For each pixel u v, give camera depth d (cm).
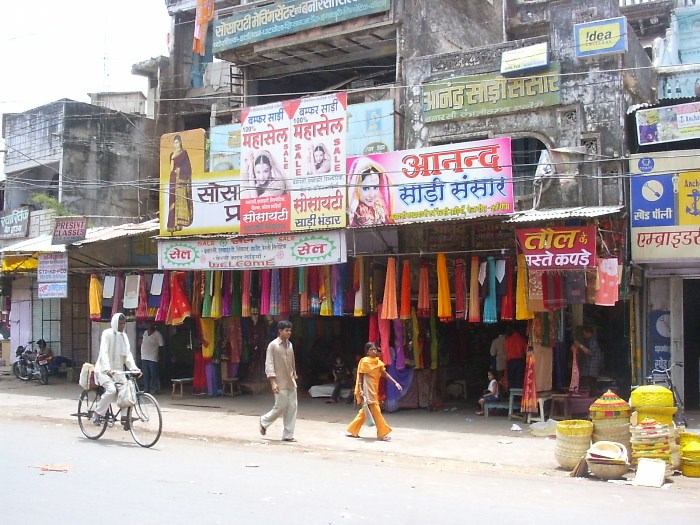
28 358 2155
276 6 1783
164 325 2012
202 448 1097
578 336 1406
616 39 1302
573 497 778
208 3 2144
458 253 1352
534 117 1390
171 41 2542
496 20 2141
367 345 1217
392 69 1867
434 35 1766
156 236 1686
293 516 661
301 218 1472
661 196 1256
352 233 1456
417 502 730
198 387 1784
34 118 2409
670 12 2094
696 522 672
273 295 1563
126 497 730
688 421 1288
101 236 1753
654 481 852
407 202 1348
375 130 1552
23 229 2353
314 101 1471
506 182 1251
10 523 636
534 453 1066
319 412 1503
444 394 1587
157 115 2511
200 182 1622
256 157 1543
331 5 1700
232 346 1759
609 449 906
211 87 2473
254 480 829
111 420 1133
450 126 1482
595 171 1312
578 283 1191
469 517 671
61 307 2233
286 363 1178
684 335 1454
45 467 893
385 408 1468
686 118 1256
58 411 1552
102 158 2377
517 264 1287
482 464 999
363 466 962
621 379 1489
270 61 1891
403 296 1414
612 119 1309
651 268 1328
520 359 1420
